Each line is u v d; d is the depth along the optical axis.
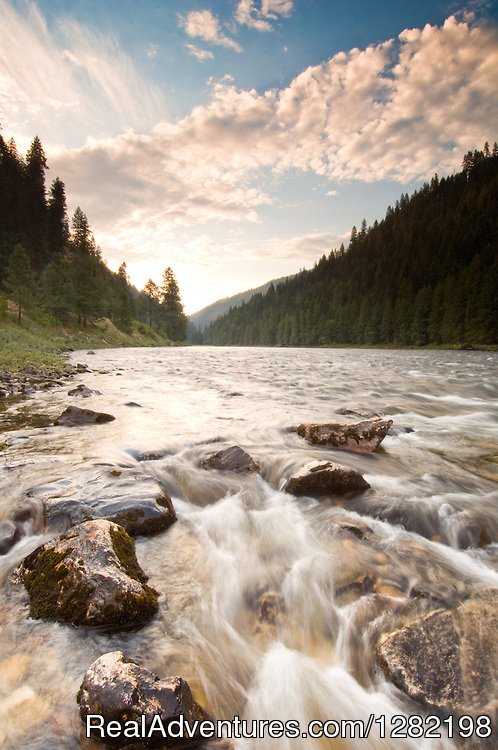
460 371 26.55
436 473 6.99
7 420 10.15
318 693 2.87
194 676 2.88
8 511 4.93
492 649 3.07
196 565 4.22
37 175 86.88
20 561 4.06
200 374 23.38
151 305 105.31
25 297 49.66
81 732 2.33
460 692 2.78
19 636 3.11
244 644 3.27
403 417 11.98
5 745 2.26
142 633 3.23
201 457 7.21
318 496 5.93
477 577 4.07
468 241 108.88
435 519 5.23
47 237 79.88
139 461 7.07
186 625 3.37
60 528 4.61
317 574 4.09
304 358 42.91
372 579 4.00
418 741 2.57
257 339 174.38
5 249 61.38
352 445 8.21
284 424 10.10
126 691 2.37
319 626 3.48
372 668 3.06
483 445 8.91
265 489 6.27
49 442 8.16
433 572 4.14
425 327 82.19
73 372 21.23
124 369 25.03
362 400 14.66
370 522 5.18
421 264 113.31
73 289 59.50
